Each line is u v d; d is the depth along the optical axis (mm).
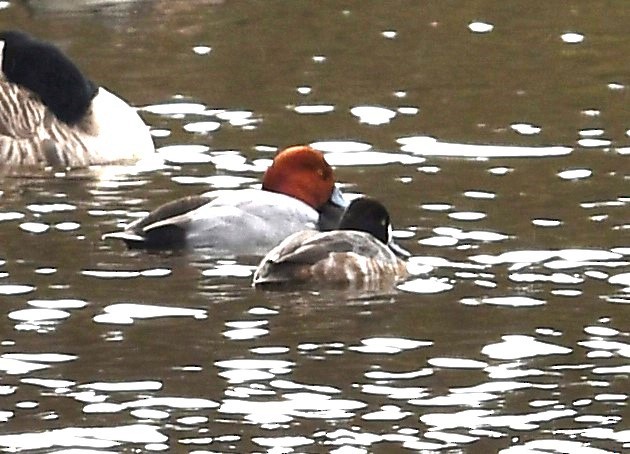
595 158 19266
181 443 11758
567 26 26453
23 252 15867
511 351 13469
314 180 16688
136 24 26578
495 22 26703
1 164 19297
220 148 19844
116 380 12859
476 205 17406
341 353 13430
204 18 27016
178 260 15648
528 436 11898
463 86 22812
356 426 12062
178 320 14133
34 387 12727
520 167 18922
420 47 25109
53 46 20062
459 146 19844
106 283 15000
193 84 22938
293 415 12242
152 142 19922
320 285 14945
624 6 27828
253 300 14617
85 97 19969
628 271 15328
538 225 16703
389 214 17016
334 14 27266
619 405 12445
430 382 12859
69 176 18859
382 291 14836
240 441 11789
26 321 14078
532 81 23109
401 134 20406
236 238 15898
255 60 24281
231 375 12969
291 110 21562
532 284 15008
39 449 11617
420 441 11812
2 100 19641
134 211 17328
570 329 13938
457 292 14820
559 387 12781
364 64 24047
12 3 27906
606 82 23031
